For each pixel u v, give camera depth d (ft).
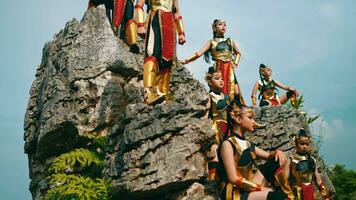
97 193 28.25
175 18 32.99
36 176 36.83
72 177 31.12
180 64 40.55
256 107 42.50
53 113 34.47
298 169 29.73
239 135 24.02
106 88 35.19
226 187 22.68
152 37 30.01
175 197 26.21
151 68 29.27
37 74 41.91
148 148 26.40
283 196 21.59
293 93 49.08
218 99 33.40
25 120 39.88
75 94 34.99
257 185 21.99
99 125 34.45
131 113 27.81
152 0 30.81
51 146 35.40
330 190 42.34
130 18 38.63
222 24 43.37
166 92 30.17
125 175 26.63
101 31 37.04
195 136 26.73
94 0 40.11
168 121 26.68
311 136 43.93
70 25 37.93
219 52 42.57
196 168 26.21
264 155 24.89
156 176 25.72
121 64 35.88
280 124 41.16
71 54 36.37
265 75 48.91
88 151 33.53
